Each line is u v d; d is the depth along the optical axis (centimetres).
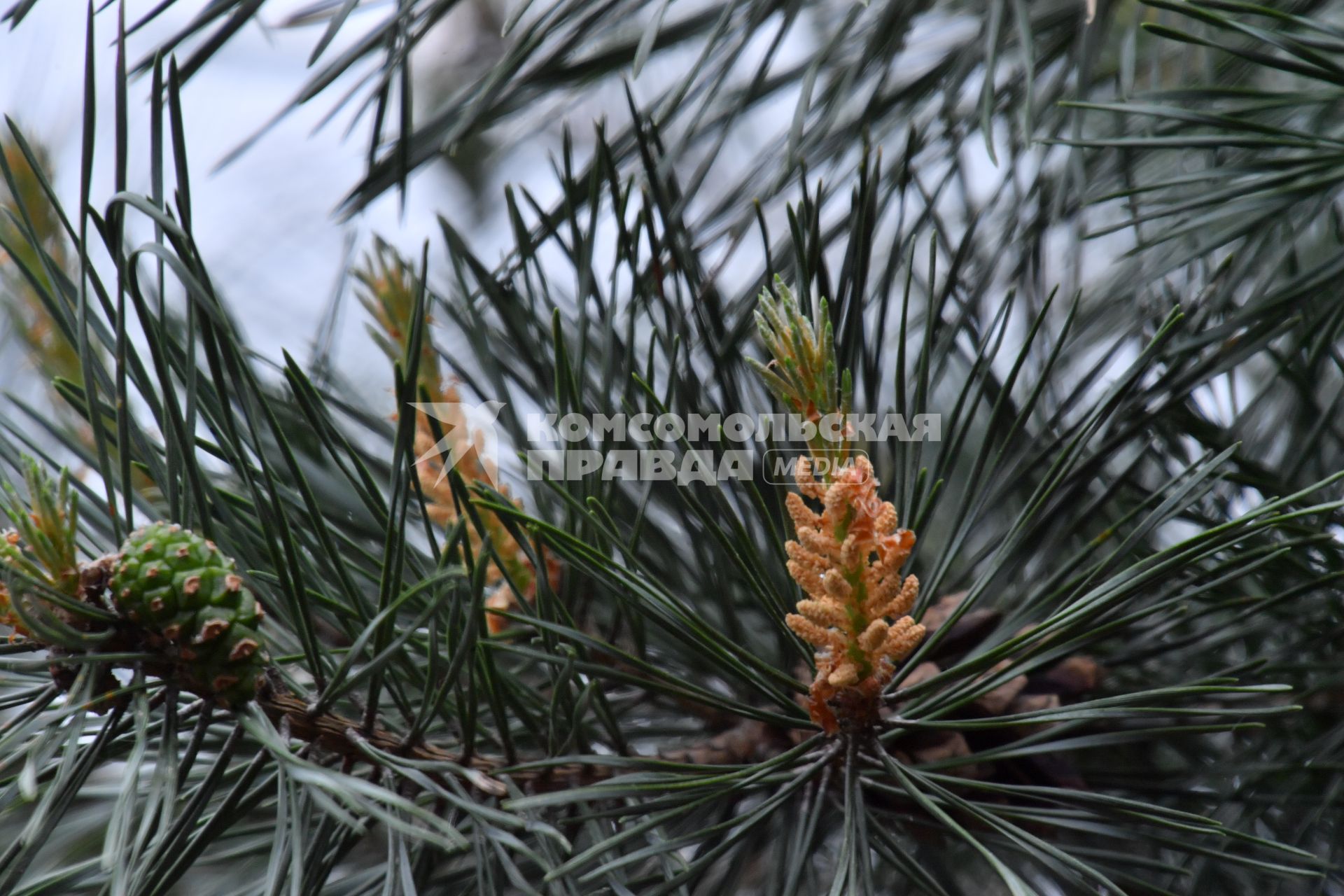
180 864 51
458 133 57
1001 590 59
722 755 56
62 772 49
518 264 58
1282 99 58
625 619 58
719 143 58
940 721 52
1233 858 52
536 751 55
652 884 54
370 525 58
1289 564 58
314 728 52
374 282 58
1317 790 58
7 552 51
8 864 50
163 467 54
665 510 59
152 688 51
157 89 50
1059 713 51
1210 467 53
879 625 51
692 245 59
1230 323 57
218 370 51
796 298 55
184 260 50
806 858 53
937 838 55
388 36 57
